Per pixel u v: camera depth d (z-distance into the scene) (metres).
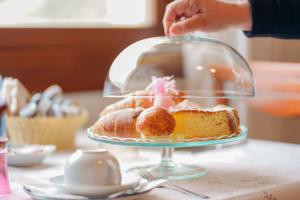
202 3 1.36
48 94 1.71
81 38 2.44
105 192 1.03
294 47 2.66
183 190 1.12
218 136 1.23
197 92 1.48
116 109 1.32
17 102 1.62
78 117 1.62
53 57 2.35
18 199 1.08
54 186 1.05
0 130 1.57
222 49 1.42
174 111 1.22
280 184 1.18
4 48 2.21
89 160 1.04
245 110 2.59
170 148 1.33
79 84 2.44
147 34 2.68
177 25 1.36
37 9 2.32
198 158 1.44
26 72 2.27
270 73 2.29
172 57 1.46
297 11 1.38
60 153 1.54
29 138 1.59
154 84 1.33
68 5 2.41
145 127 1.19
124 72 1.35
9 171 1.33
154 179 1.20
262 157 1.44
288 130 2.73
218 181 1.21
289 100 2.25
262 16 1.38
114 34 2.56
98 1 2.52
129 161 1.42
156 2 2.71
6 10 2.24
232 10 1.38
